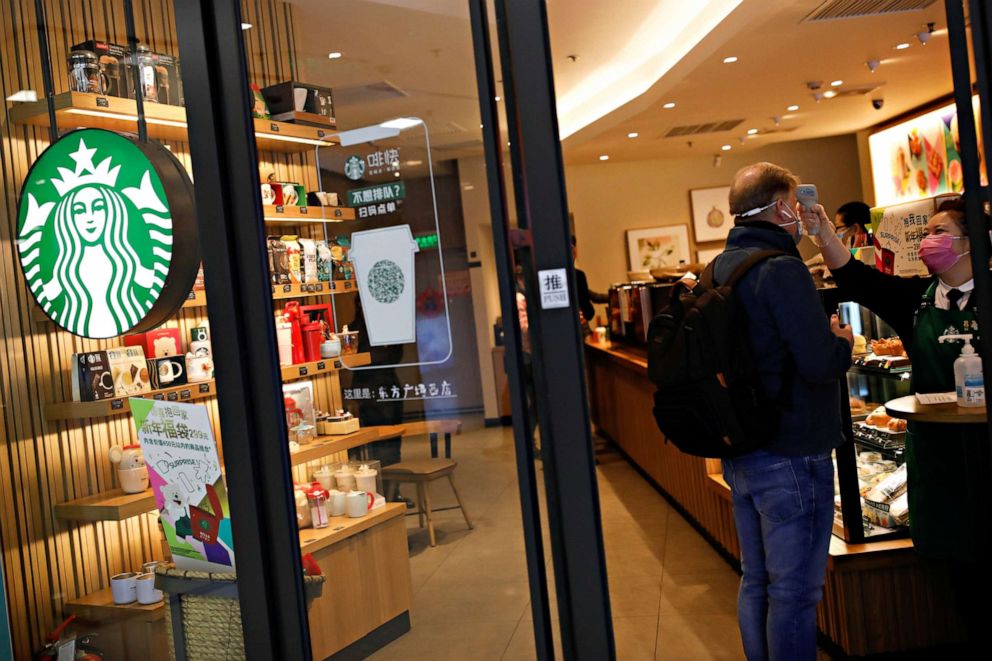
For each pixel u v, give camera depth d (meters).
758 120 10.15
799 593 2.44
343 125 2.19
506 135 2.06
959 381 2.53
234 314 2.28
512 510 2.12
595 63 8.06
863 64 7.76
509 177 2.07
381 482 2.24
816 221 3.03
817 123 11.02
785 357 2.41
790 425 2.40
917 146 10.65
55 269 2.55
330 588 2.30
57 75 2.52
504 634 2.15
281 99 2.24
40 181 2.54
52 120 2.54
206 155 2.28
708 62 6.98
